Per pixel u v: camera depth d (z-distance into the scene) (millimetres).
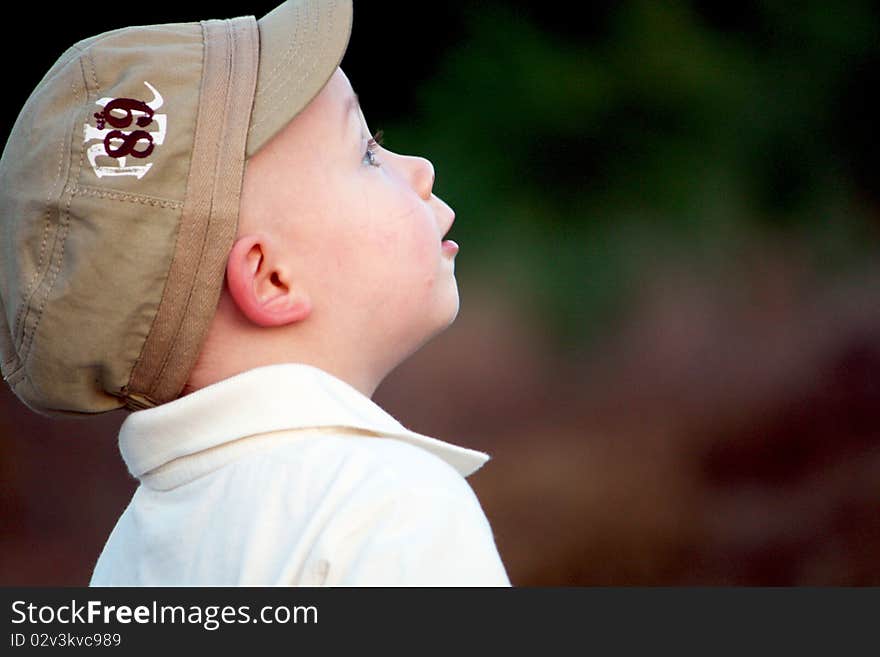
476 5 21469
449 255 7266
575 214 21375
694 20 21750
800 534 22391
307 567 5734
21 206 6645
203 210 6398
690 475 23500
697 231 21672
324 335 6652
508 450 23922
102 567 7082
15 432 24359
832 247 23297
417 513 5773
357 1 21297
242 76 6621
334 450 6086
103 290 6422
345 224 6652
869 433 23766
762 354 24734
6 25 21016
